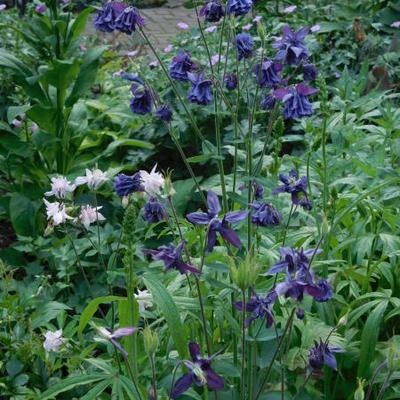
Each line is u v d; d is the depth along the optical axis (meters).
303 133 2.32
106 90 2.88
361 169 1.66
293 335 1.37
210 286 1.36
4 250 1.94
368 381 1.34
